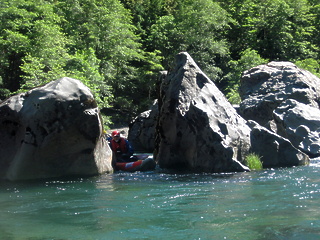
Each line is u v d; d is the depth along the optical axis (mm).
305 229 3783
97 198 5891
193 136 9328
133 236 3775
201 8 37906
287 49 39594
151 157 9891
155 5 44906
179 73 10031
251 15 41062
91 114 8430
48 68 25297
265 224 4023
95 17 32625
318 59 39969
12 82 29422
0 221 4523
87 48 31875
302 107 12141
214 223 4156
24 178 8195
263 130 9688
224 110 9711
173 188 6676
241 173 8438
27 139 8188
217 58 41312
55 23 31812
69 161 8547
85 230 4039
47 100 8195
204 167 9109
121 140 10375
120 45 33406
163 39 37406
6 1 27297
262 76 14797
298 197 5410
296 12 40312
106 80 32594
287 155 9625
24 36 25688
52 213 4898
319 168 8852
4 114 8391
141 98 37188
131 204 5340
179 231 3900
